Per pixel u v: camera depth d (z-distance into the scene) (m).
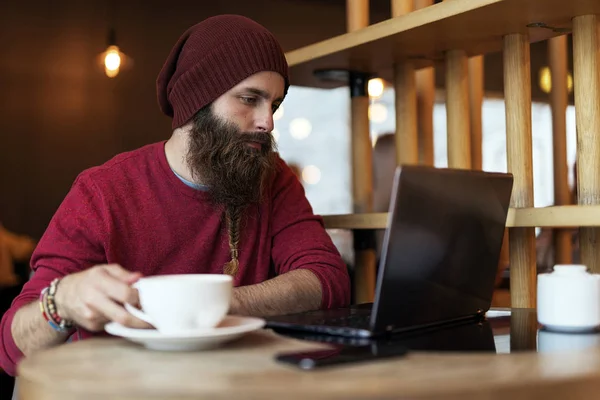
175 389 0.72
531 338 1.05
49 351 0.94
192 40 1.57
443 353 0.89
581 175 1.49
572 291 1.10
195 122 1.55
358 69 2.10
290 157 5.84
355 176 2.17
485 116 5.82
